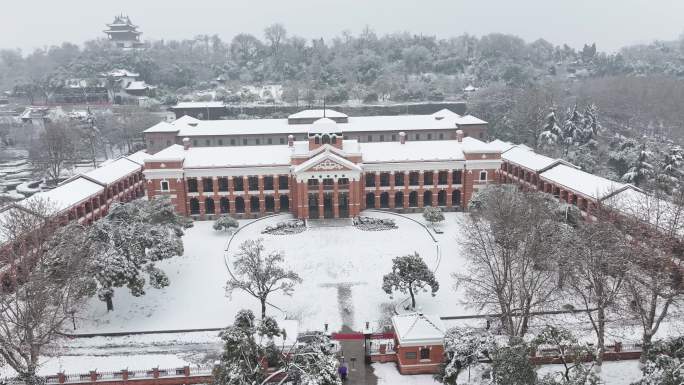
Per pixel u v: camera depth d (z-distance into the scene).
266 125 155.88
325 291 77.75
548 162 110.31
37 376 53.56
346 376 56.50
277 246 93.44
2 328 61.91
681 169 119.00
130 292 78.19
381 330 67.31
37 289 59.12
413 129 153.62
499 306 68.12
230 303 75.25
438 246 92.00
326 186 106.44
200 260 88.50
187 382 57.16
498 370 42.19
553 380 41.19
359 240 95.50
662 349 45.16
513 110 180.12
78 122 178.50
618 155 136.75
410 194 115.75
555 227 68.19
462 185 112.81
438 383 55.53
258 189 111.31
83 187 102.75
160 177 107.19
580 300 71.62
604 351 58.25
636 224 66.62
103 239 73.19
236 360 39.91
